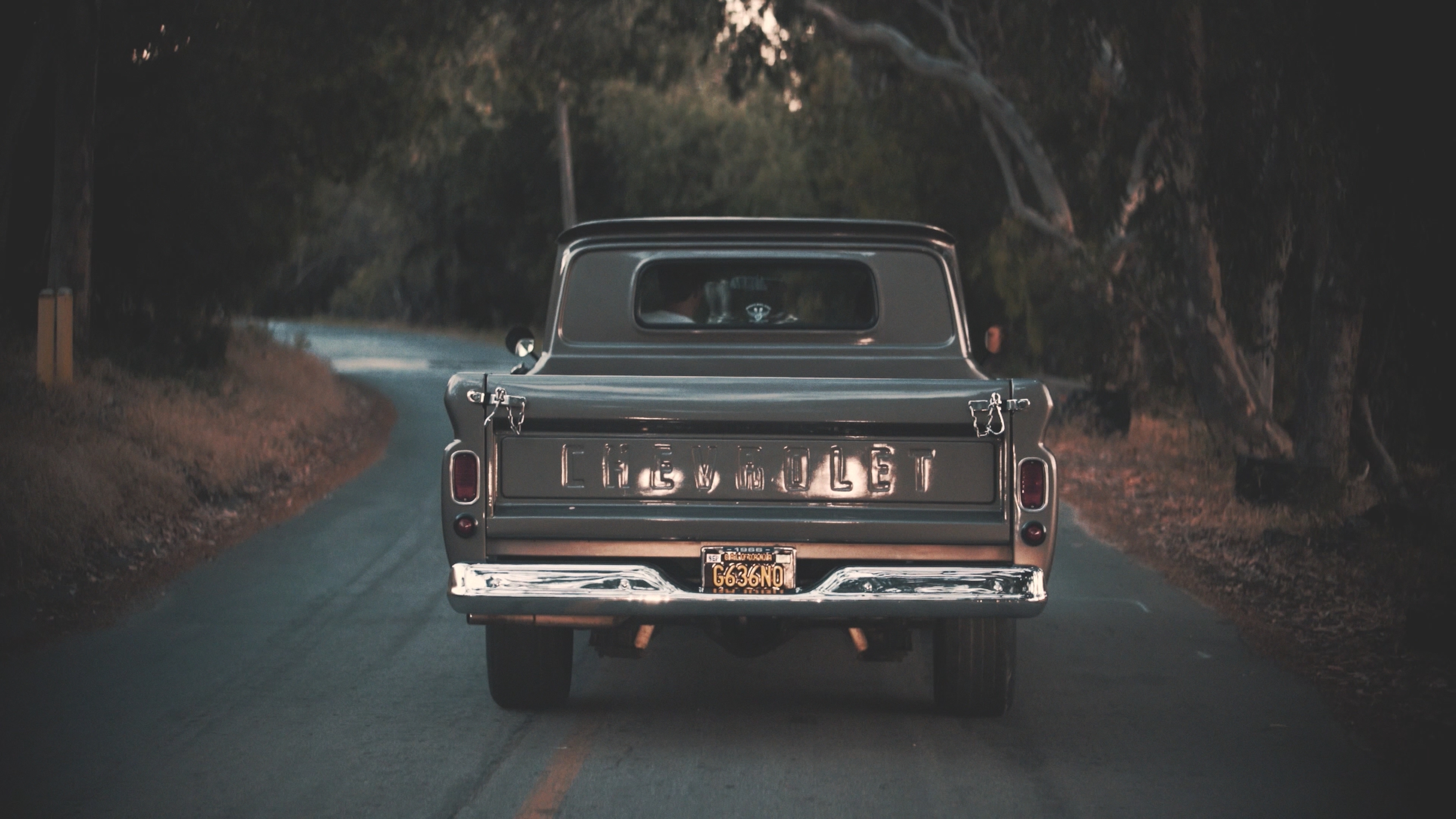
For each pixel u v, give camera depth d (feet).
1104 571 32.86
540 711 20.59
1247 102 45.09
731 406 17.89
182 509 38.37
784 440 18.04
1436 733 19.61
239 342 73.61
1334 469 40.81
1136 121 53.36
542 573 17.80
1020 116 66.44
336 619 26.66
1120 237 61.21
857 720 20.26
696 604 17.71
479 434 18.15
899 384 17.97
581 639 25.93
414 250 178.91
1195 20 46.70
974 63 68.54
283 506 41.24
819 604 17.62
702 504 18.08
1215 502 42.11
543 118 158.81
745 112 144.66
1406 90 38.11
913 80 78.13
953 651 19.57
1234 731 19.69
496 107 140.15
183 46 57.31
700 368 22.75
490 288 177.06
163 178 60.23
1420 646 24.43
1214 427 50.80
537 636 19.89
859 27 70.18
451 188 166.61
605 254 23.04
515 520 18.04
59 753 18.16
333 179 72.90
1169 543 36.45
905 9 74.69
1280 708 20.95
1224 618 27.58
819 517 17.92
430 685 21.99
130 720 19.76
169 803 16.30
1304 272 46.42
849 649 25.14
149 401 46.91
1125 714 20.61
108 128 58.70
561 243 23.54
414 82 73.05
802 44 76.28
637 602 17.72
